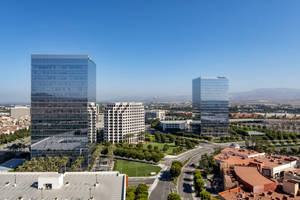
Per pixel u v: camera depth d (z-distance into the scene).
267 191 111.69
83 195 79.19
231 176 131.38
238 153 181.38
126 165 176.25
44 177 85.31
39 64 167.25
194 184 133.50
